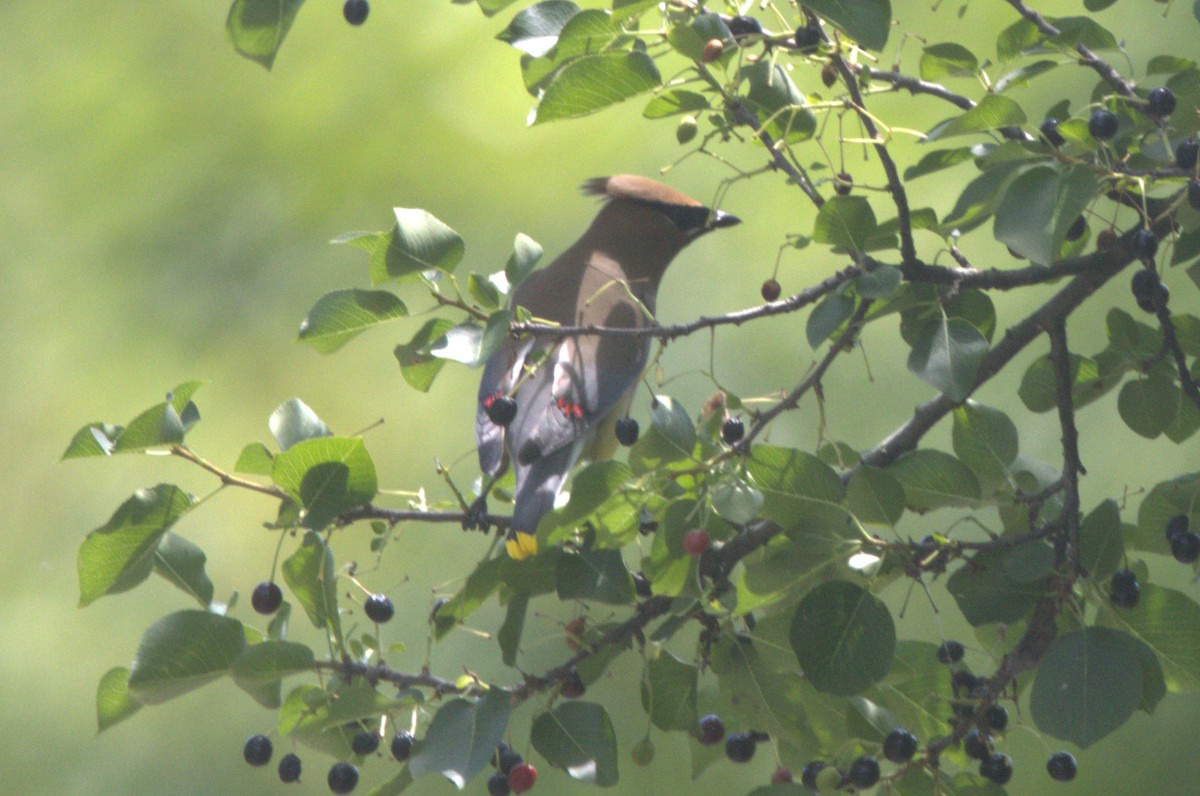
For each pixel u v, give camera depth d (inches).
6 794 570.9
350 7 315.6
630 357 380.8
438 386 587.2
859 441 523.5
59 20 599.2
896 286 265.9
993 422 287.6
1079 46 294.5
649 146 569.0
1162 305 277.6
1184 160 259.6
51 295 588.1
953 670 283.0
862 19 256.7
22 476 599.2
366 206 573.0
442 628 283.7
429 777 528.1
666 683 277.6
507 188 571.2
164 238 582.9
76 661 594.6
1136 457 501.0
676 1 295.3
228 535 585.3
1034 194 247.6
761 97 306.8
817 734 284.8
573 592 280.2
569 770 263.9
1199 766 490.3
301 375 582.9
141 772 569.6
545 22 300.4
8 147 590.2
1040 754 502.9
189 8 597.3
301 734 278.1
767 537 295.3
